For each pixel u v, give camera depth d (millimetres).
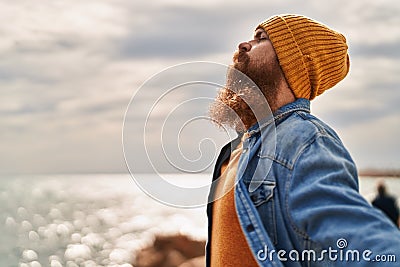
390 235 1510
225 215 1847
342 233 1537
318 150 1707
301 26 1930
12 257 29844
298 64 1877
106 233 40031
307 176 1675
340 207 1567
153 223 45375
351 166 1738
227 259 1822
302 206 1638
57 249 32438
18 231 42594
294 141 1745
